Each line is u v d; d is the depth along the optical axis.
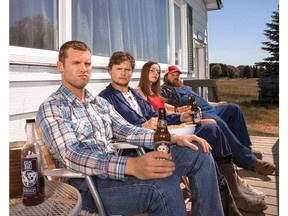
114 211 1.30
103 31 2.78
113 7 2.98
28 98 1.81
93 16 2.62
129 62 2.29
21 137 1.76
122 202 1.26
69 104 1.49
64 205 1.04
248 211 2.19
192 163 1.62
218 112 3.22
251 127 11.38
